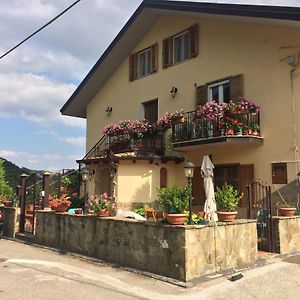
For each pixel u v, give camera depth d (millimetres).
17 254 9758
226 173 13117
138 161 14570
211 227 7297
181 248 6848
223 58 13453
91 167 16453
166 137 15219
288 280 6914
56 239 10516
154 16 16062
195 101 14344
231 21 12961
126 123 15680
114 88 18578
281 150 11398
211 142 12211
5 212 13305
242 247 7891
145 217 11148
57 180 17969
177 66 15289
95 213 9156
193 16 13992
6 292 6324
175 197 7309
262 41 12242
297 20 10273
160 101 15922
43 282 6930
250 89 12445
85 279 7125
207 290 6328
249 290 6359
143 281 6941
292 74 11312
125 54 17859
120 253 8273
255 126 11898
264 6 10906
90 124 19922
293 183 11016
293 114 11180
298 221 9664
